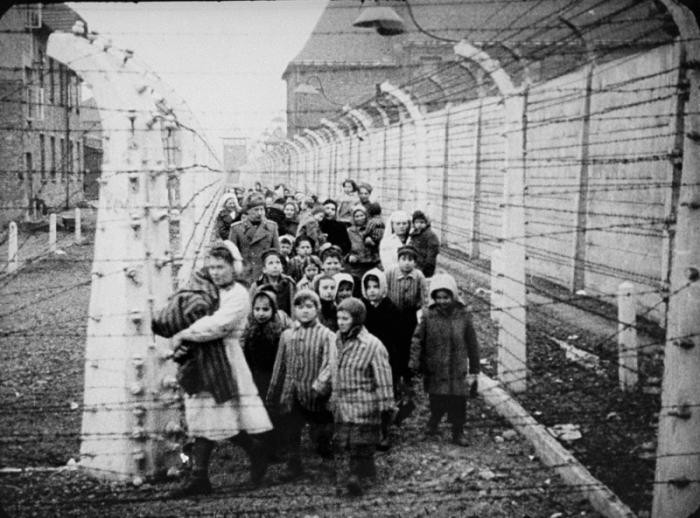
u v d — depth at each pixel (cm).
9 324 1107
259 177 3728
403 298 763
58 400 750
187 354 555
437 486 570
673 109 898
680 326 440
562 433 633
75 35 599
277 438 598
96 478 585
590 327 957
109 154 609
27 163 2609
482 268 1419
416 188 1403
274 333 621
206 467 556
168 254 629
